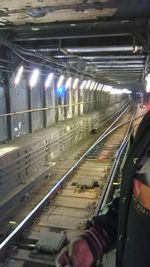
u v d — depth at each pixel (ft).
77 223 27.37
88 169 46.88
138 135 4.61
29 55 35.86
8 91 36.29
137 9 21.75
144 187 4.05
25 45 33.40
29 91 44.19
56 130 50.21
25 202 32.55
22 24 26.48
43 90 51.06
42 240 23.08
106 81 108.88
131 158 4.52
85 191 36.45
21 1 19.52
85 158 54.03
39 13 22.48
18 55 33.63
